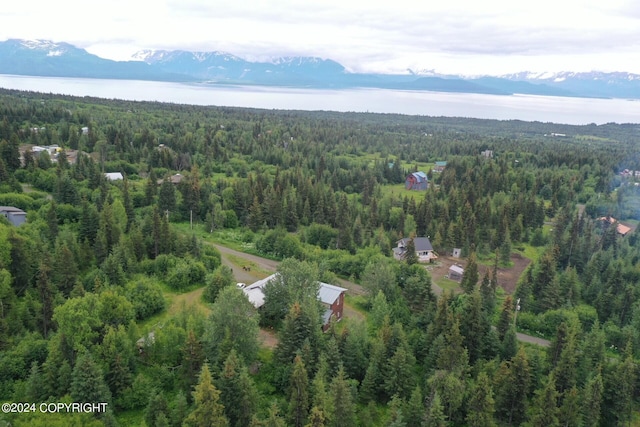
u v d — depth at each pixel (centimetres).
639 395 6656
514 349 7125
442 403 6009
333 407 5362
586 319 9081
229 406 5438
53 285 7669
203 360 6025
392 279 9094
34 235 9350
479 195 16625
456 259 12438
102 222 10069
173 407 5784
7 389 5803
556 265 11469
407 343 6825
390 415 5803
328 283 9525
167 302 8462
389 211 14800
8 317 6931
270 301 7800
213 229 13188
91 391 5422
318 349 6488
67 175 13888
